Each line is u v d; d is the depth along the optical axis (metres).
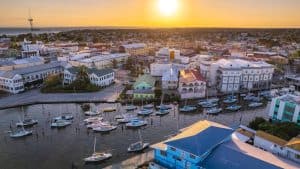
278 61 181.25
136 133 80.31
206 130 58.00
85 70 128.75
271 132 69.56
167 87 122.69
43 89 120.69
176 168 54.09
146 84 116.69
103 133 80.19
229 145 54.72
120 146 71.94
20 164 63.00
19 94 116.25
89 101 107.12
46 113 96.31
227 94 120.06
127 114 94.00
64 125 84.31
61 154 67.81
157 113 95.25
